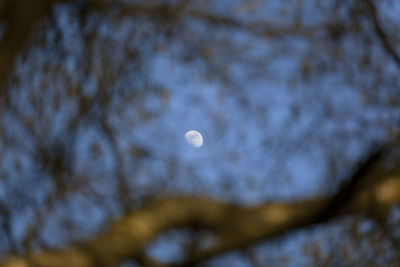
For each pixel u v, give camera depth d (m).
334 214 3.45
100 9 4.65
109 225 3.47
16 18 2.44
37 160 5.09
